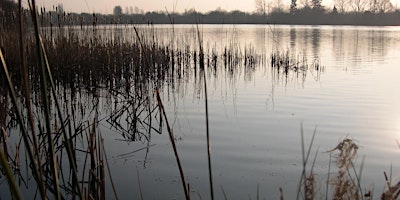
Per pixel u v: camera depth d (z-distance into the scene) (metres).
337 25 62.88
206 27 51.50
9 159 4.96
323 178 4.38
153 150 5.73
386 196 2.09
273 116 7.57
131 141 6.17
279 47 22.91
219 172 4.91
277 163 5.12
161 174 4.87
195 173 4.90
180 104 8.75
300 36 33.59
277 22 49.75
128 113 7.43
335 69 14.63
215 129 6.75
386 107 8.22
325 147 5.71
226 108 8.32
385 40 29.86
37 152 1.44
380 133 6.35
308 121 7.16
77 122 6.99
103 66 11.14
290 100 9.08
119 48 12.25
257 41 26.98
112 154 5.57
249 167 5.02
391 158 5.21
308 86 11.01
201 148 5.78
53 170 1.42
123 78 11.90
